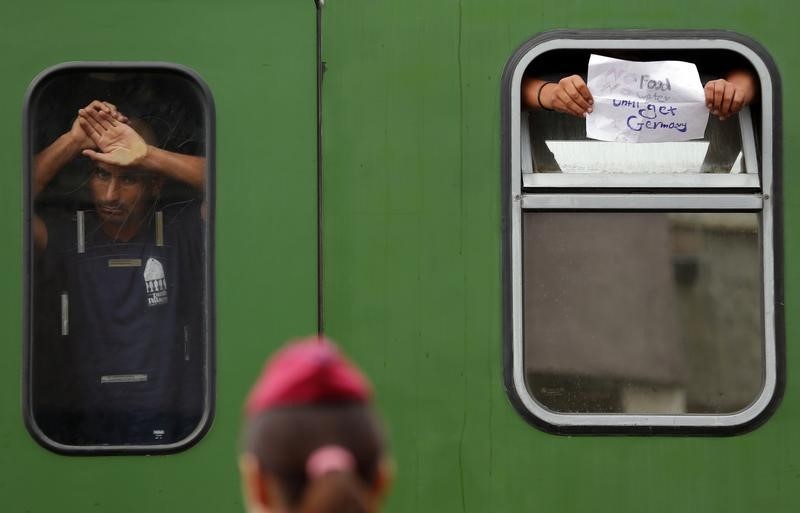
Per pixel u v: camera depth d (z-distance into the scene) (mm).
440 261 12102
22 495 11930
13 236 12055
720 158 12359
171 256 12172
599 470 12102
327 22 12219
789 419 12203
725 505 12141
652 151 12352
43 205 12156
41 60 12164
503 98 12219
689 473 12141
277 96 12164
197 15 12211
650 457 12133
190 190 12203
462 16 12250
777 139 12281
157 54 12188
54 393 12062
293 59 12180
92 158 12203
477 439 12047
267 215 12086
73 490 11945
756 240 12328
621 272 12273
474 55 12242
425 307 12086
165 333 12133
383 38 12227
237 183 12102
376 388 12031
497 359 12086
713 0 12383
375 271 12086
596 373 12227
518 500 12055
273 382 4484
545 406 12219
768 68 12305
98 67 12148
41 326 12086
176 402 12086
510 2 12297
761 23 12383
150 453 11945
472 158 12188
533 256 12250
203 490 11961
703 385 12266
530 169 12281
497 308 12102
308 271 12039
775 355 12203
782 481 12172
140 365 12094
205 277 12094
